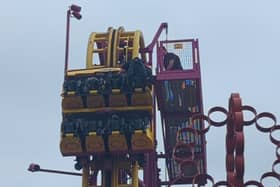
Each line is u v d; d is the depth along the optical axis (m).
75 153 57.00
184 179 36.84
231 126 36.44
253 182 35.44
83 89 56.91
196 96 60.41
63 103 57.44
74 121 56.62
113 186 57.00
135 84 56.28
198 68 59.09
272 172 35.44
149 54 62.41
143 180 60.66
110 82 56.72
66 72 58.09
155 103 60.53
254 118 36.28
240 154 35.25
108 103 57.00
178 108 61.91
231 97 36.50
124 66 57.31
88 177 57.59
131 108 56.75
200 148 60.16
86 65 59.38
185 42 60.09
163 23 63.22
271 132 35.94
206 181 36.28
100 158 57.69
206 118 36.94
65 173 58.12
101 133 55.78
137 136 55.44
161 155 63.88
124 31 61.59
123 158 57.44
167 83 59.34
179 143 36.94
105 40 60.91
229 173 36.09
